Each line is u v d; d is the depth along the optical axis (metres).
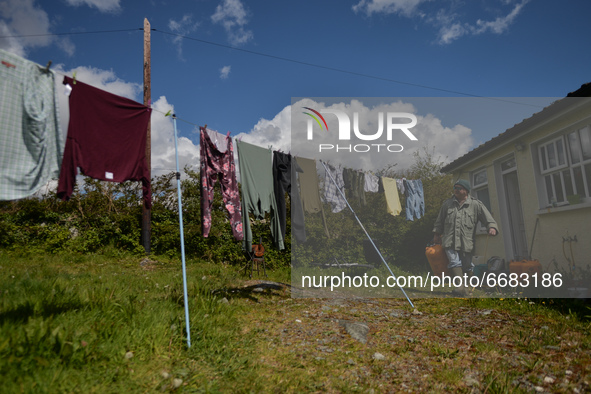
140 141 3.52
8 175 2.62
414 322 4.58
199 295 4.75
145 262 9.44
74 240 10.02
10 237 9.52
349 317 4.80
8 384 2.06
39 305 3.38
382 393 2.65
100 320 3.21
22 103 2.72
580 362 3.16
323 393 2.62
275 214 5.52
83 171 3.04
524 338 3.77
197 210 11.48
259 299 5.65
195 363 2.93
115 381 2.44
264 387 2.64
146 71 11.25
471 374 2.97
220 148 4.82
